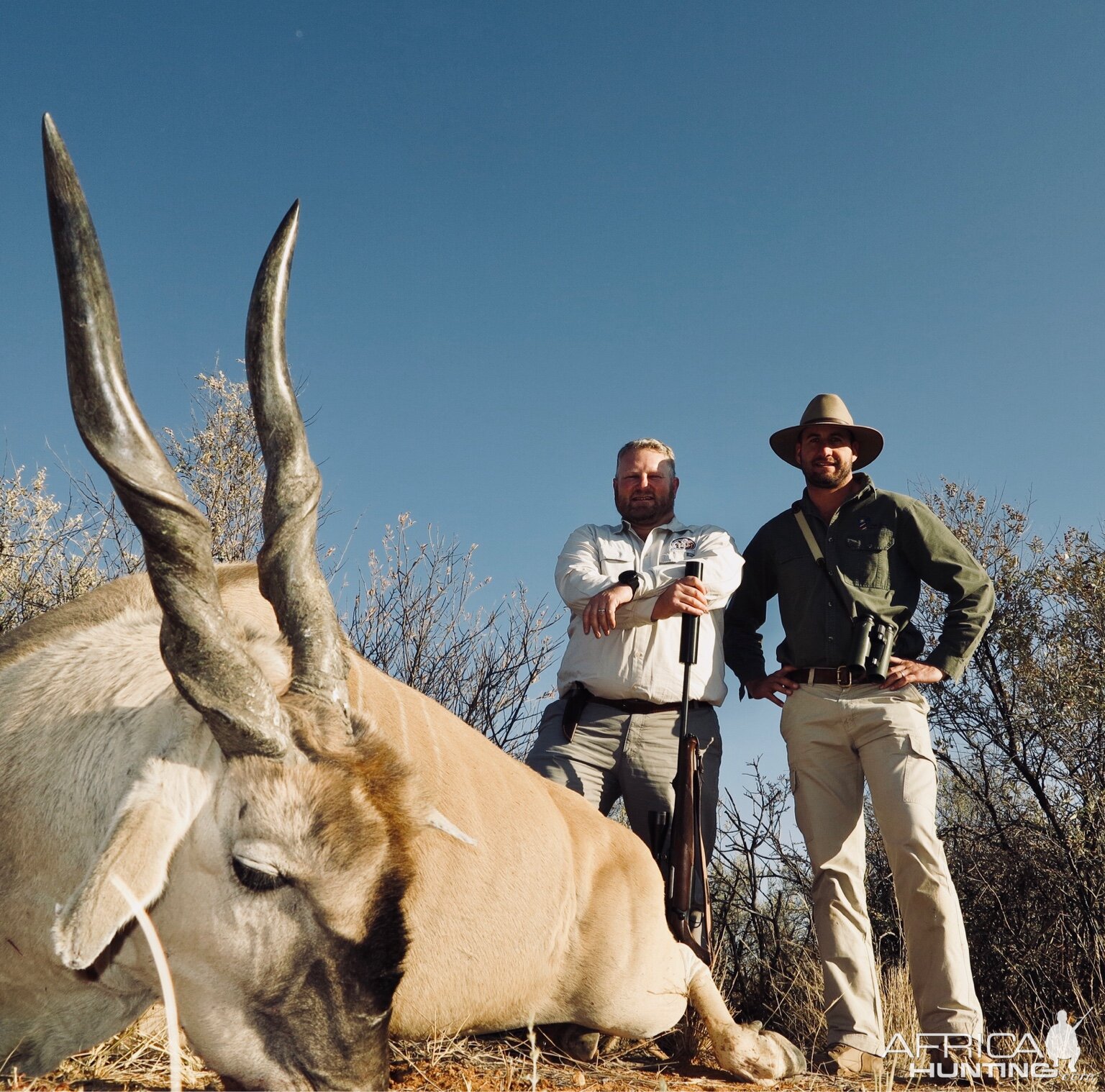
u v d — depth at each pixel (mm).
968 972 4922
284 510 3064
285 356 3150
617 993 4492
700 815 5371
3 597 6980
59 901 3123
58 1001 3207
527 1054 4637
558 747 5492
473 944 4062
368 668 4160
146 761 2828
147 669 3279
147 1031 3975
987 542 9117
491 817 4141
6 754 3256
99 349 2654
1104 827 7324
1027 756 8289
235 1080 2775
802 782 5348
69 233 2631
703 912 5004
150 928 2189
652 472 5793
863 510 5582
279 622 3043
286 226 3133
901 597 5516
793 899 7246
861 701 5246
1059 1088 4734
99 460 2652
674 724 5465
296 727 2846
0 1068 3186
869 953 5125
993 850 7840
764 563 5832
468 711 7453
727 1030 4629
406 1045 4301
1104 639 8305
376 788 2818
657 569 5418
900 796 5051
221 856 2816
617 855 4680
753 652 5910
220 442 7926
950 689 8594
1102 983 6457
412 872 2811
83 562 7227
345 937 2717
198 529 2713
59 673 3389
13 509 7211
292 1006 2721
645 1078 4375
